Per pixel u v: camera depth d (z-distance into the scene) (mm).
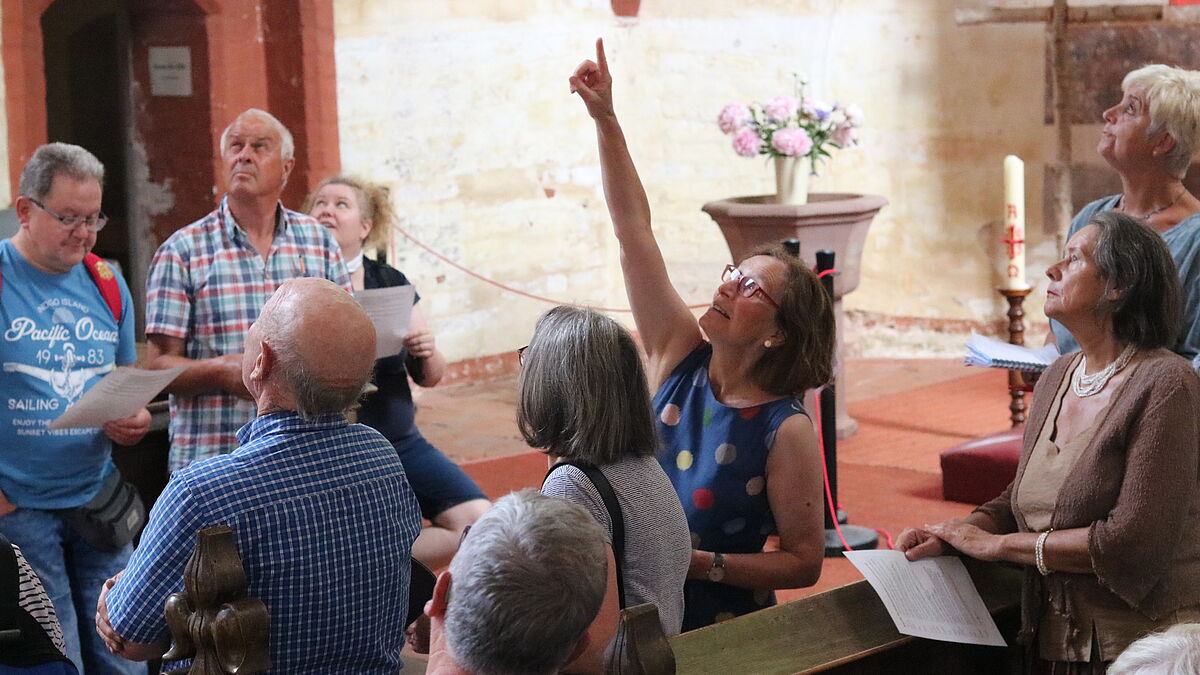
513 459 6965
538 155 9148
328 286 2328
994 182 9141
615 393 2365
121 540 3676
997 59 9000
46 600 2279
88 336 3639
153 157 7734
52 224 3490
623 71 9648
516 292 8875
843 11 9320
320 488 2230
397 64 8289
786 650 2459
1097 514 2559
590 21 9359
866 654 2506
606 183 3154
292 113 7840
